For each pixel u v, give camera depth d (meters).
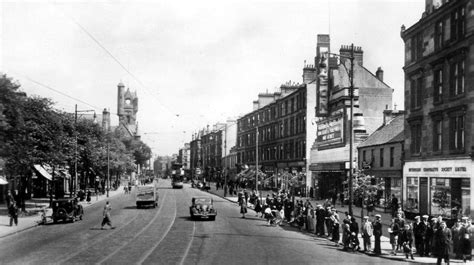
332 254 19.92
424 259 19.00
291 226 31.41
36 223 30.00
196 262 16.62
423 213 32.09
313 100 59.56
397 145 38.66
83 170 62.19
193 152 171.75
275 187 70.62
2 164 35.22
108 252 18.92
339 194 47.12
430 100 31.42
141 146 127.31
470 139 26.22
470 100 26.25
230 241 22.77
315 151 56.56
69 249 19.77
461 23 27.88
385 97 52.03
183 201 55.94
